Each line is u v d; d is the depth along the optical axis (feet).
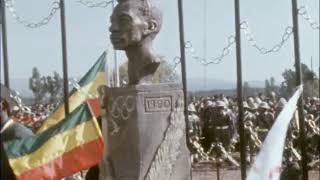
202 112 92.68
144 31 37.58
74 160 31.65
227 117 88.43
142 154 36.94
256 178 20.47
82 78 45.68
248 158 77.10
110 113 37.91
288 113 21.38
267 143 20.76
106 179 37.68
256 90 120.57
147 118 37.09
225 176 73.31
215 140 88.28
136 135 36.94
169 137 37.45
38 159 30.53
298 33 46.01
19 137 30.07
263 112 85.92
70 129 31.76
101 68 45.88
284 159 66.90
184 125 38.37
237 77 48.67
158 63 37.91
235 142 88.48
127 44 37.58
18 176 29.89
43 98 123.03
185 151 38.24
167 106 37.63
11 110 30.14
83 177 46.34
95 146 32.01
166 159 37.32
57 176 31.09
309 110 95.81
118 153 37.45
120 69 48.83
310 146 76.64
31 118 57.57
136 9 37.70
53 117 45.37
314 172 73.92
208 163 82.74
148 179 36.86
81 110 32.30
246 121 84.23
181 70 50.42
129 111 37.11
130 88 37.06
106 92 38.14
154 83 37.76
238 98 48.62
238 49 48.65
